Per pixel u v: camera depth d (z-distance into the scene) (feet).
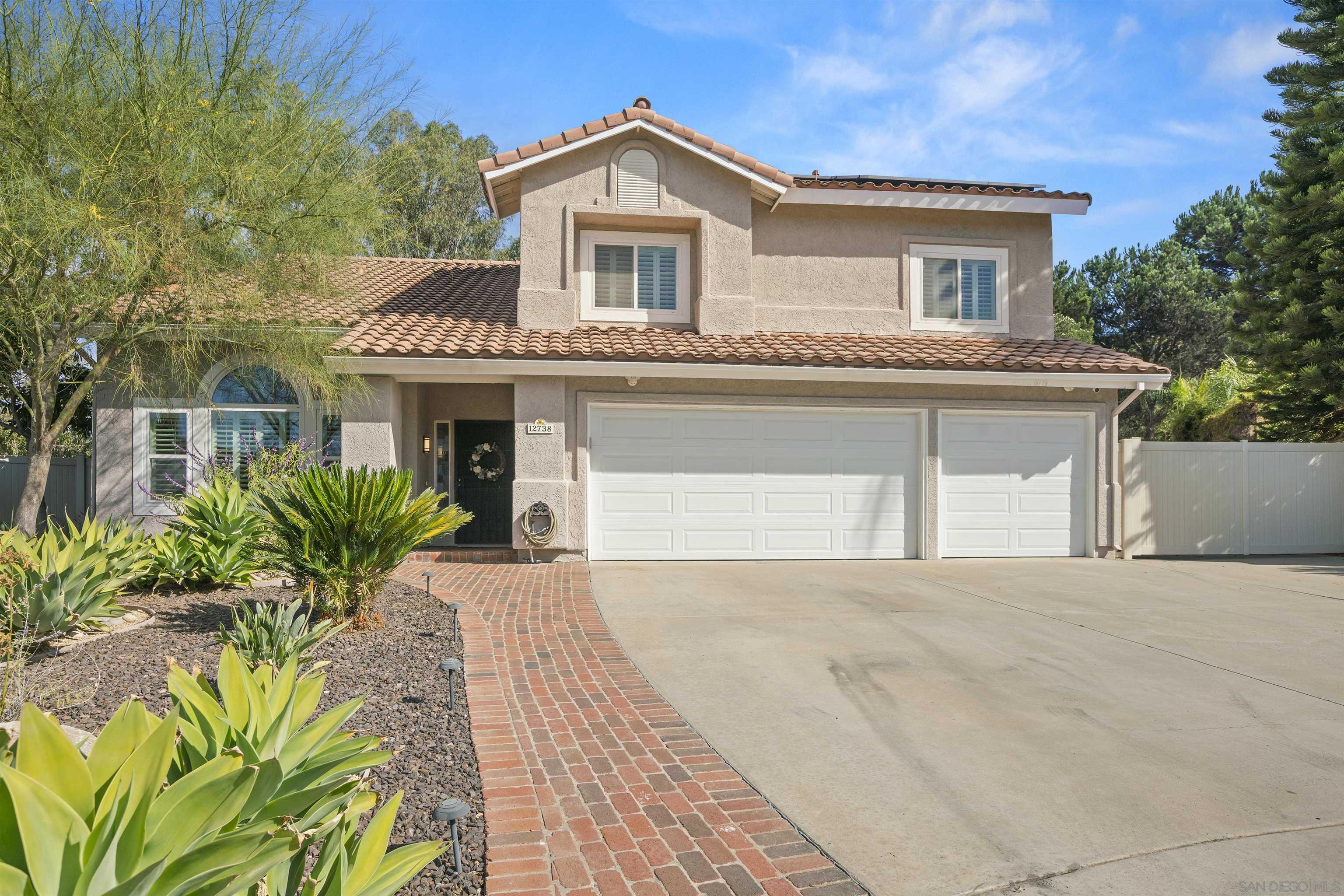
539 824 12.79
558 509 39.96
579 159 43.21
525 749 16.07
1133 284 115.55
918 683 20.79
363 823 12.25
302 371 34.71
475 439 50.29
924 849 12.45
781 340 43.70
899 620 27.68
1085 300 117.19
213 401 42.39
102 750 6.73
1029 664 22.72
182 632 22.71
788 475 42.68
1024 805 14.02
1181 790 14.71
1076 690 20.49
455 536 49.93
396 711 17.31
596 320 44.32
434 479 49.73
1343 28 54.80
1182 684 21.08
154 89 26.20
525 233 42.88
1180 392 79.20
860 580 35.68
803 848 12.42
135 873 6.05
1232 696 20.21
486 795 13.65
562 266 43.06
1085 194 46.93
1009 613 29.12
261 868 6.54
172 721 6.37
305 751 9.06
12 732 13.35
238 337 32.60
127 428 41.57
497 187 44.91
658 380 41.19
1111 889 11.43
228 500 29.40
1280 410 63.26
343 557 23.36
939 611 29.32
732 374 39.99
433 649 22.07
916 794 14.40
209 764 6.67
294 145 29.09
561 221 43.09
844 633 25.88
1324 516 49.60
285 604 26.45
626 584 34.17
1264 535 48.85
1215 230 124.36
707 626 26.63
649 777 14.90
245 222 29.01
